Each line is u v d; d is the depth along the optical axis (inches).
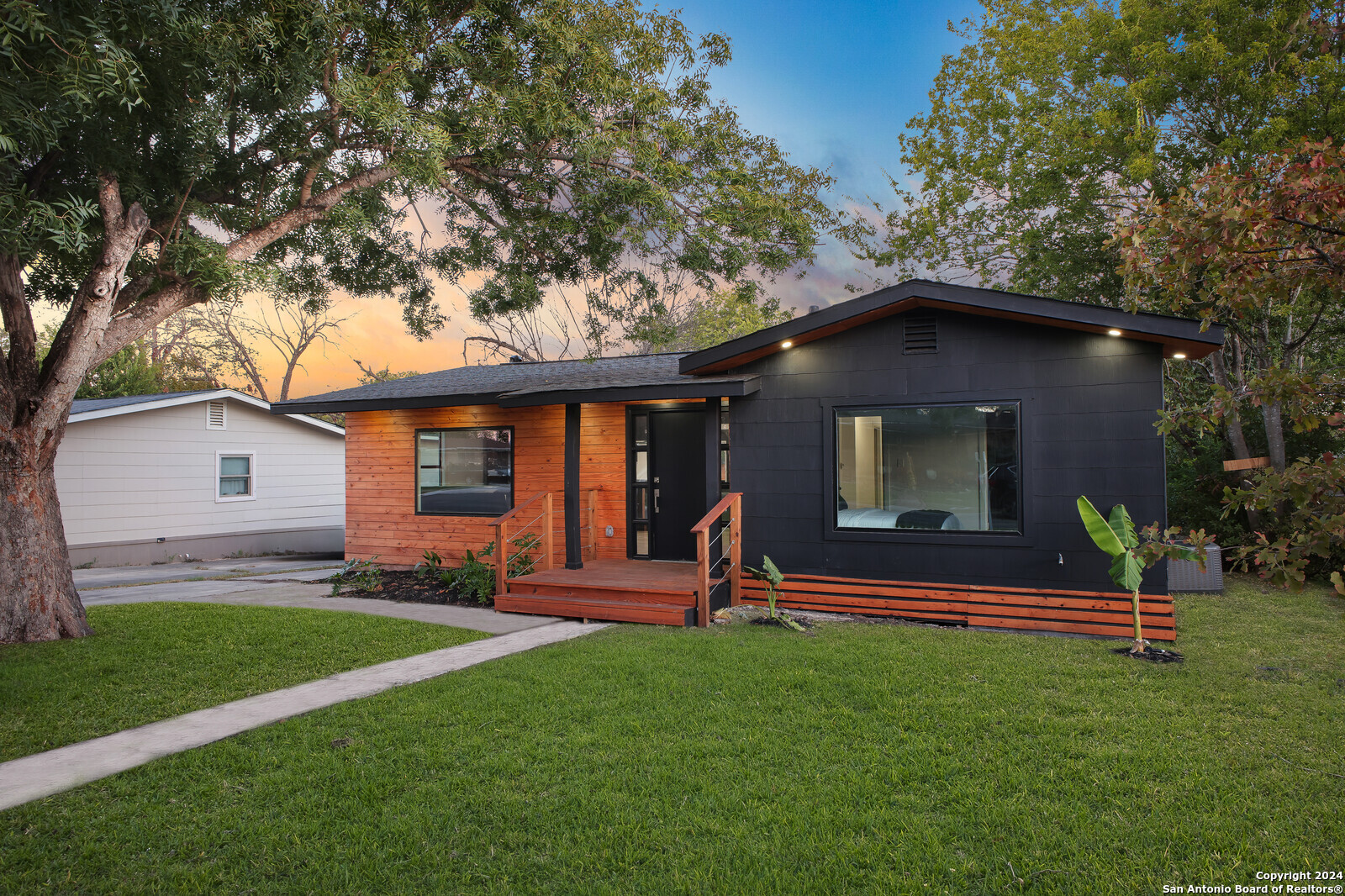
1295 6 421.4
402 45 302.8
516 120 338.0
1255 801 128.2
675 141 385.4
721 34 381.4
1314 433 450.0
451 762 148.6
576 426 343.0
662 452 384.8
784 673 209.2
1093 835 117.6
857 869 109.8
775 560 318.0
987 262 668.7
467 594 355.3
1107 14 520.4
